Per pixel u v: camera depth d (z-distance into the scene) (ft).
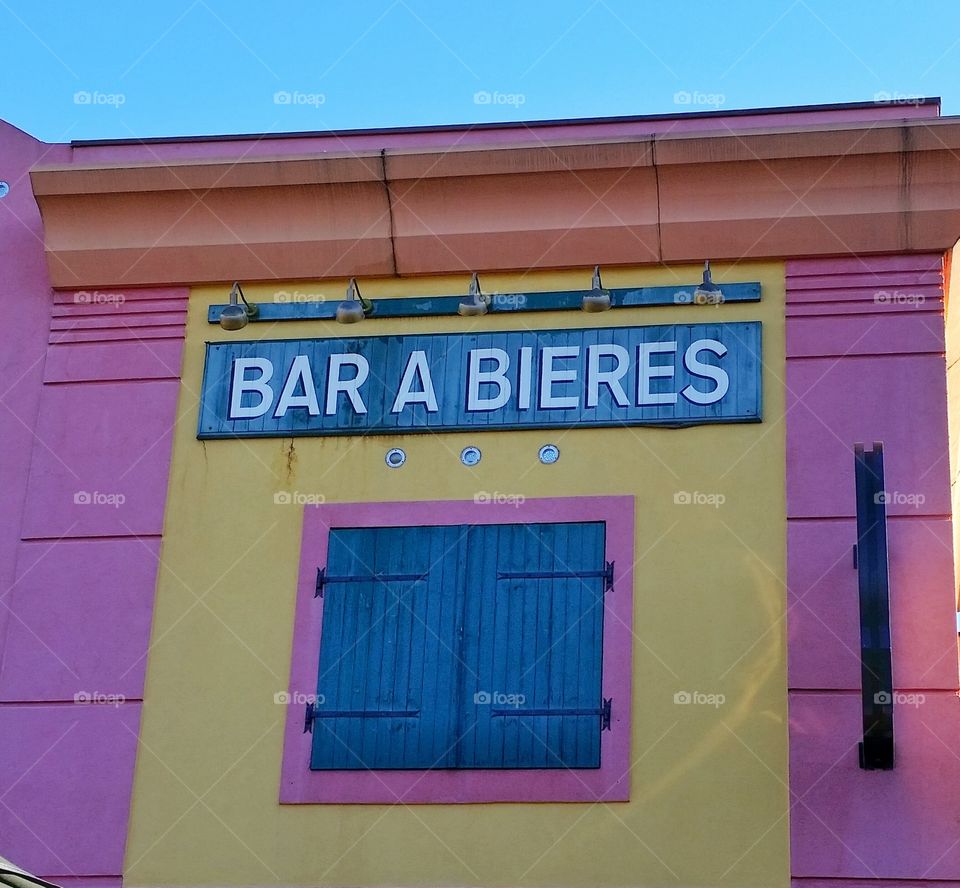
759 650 43.50
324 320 48.83
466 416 47.06
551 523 45.52
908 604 43.42
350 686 44.68
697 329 46.98
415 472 46.68
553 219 48.19
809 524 44.60
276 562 46.34
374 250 48.91
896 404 45.52
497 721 43.73
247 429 47.91
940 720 42.22
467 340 47.91
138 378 49.14
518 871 42.16
